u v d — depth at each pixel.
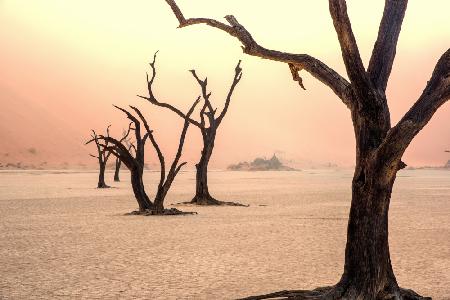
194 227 18.89
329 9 7.24
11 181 68.62
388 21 7.54
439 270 11.18
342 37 7.21
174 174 23.58
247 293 9.16
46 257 12.77
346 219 21.56
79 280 10.17
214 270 11.20
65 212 25.06
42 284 9.84
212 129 29.02
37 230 18.11
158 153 23.53
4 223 20.28
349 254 7.27
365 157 7.16
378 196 7.12
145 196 24.28
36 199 33.97
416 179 82.81
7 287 9.59
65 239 15.84
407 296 7.41
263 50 7.48
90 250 13.79
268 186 56.38
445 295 8.98
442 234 16.98
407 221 21.00
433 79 6.83
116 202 31.50
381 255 7.15
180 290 9.38
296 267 11.55
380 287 7.12
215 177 98.00
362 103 7.21
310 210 26.05
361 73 7.21
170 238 16.02
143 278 10.38
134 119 24.02
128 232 17.52
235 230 18.00
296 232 17.50
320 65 7.59
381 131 7.21
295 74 7.91
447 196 37.97
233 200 33.56
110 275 10.66
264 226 19.11
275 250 13.79
